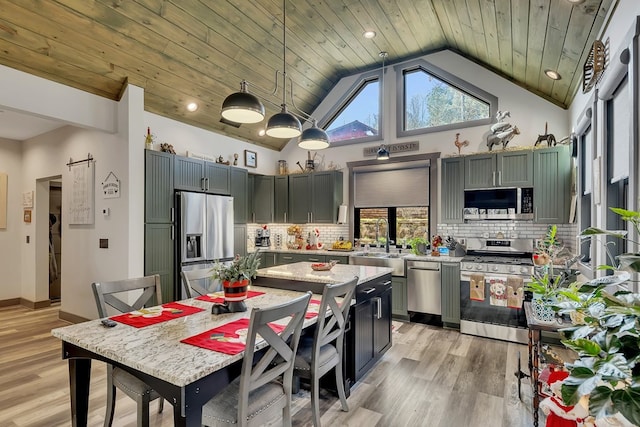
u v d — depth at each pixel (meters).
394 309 4.71
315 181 5.86
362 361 2.94
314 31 4.47
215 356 1.52
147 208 4.06
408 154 5.35
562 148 4.05
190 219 4.40
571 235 4.16
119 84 3.92
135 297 3.92
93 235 4.34
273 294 2.75
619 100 2.23
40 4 2.90
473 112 4.99
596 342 1.06
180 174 4.45
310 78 5.49
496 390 2.77
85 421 1.89
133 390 1.89
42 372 3.13
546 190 4.14
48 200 5.62
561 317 2.15
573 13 2.54
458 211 4.64
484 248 4.64
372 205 5.59
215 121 5.21
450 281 4.32
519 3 2.79
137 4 3.27
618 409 0.87
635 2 1.88
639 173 1.77
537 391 2.19
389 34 4.65
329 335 2.29
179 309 2.29
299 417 2.40
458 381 2.93
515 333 3.84
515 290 3.83
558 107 4.42
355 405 2.56
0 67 3.11
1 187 5.57
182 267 4.29
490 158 4.44
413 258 4.58
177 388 1.37
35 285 5.50
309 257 5.50
